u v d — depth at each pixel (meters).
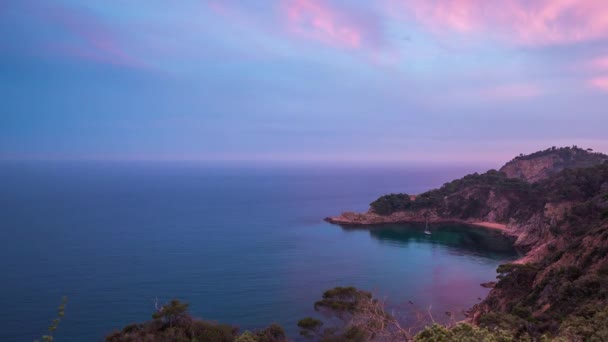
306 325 54.69
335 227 170.38
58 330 64.56
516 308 45.00
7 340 61.25
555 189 152.88
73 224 167.38
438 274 99.62
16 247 122.56
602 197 108.56
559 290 47.16
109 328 65.38
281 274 98.00
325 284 90.19
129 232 152.88
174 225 171.12
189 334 43.03
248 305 76.06
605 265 49.56
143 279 92.00
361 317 47.25
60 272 96.44
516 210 168.00
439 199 189.25
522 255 121.25
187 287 86.94
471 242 141.38
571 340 23.00
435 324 21.05
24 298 78.44
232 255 117.75
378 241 142.75
